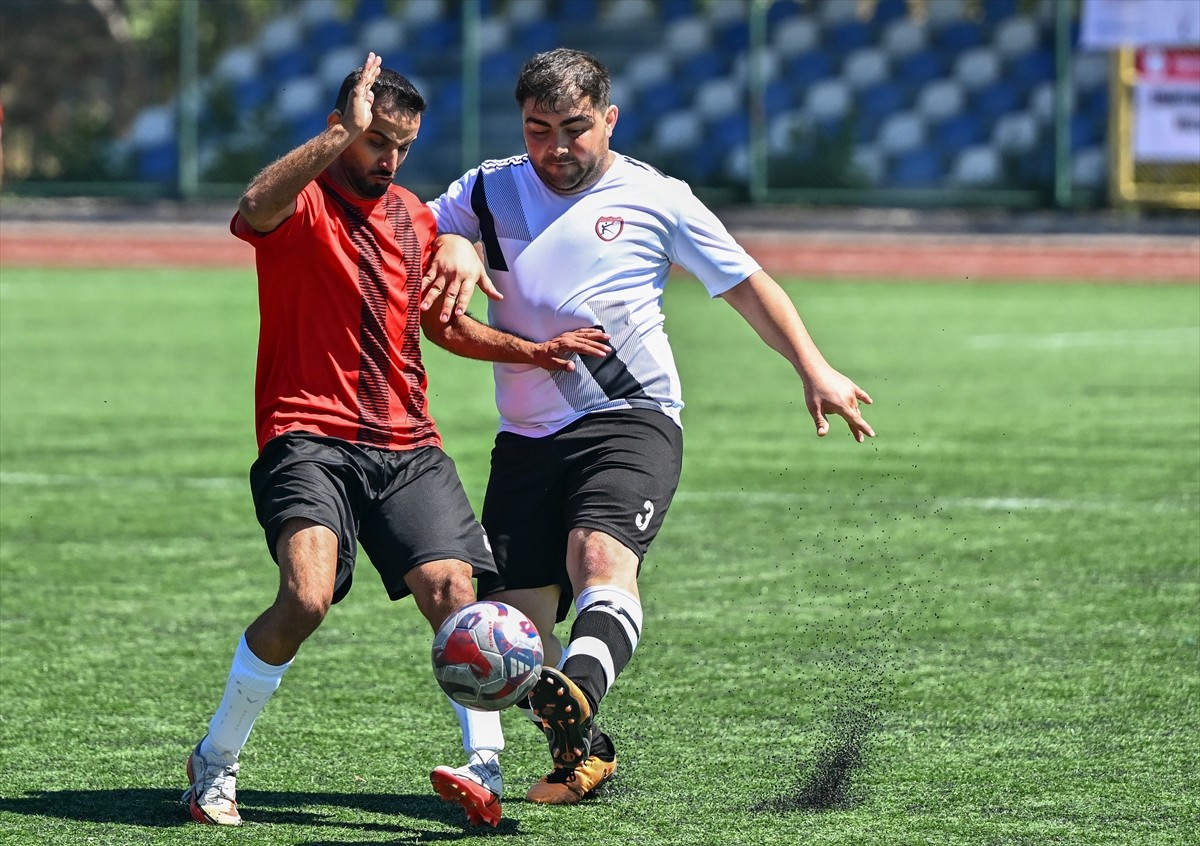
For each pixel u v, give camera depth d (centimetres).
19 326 5816
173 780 1545
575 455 1509
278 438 1441
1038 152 8606
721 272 1514
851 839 1369
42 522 2816
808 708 1791
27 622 2162
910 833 1384
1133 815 1427
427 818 1435
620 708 1800
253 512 2908
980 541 2658
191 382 4553
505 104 8950
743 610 2244
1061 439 3641
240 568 2492
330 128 1377
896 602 2273
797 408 4150
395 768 1589
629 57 8975
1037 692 1833
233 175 9056
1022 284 7588
